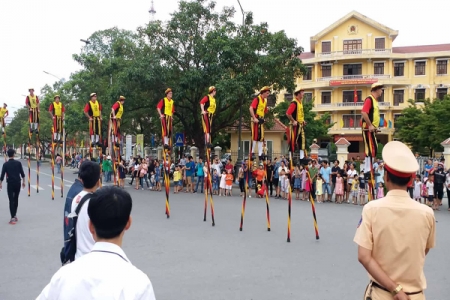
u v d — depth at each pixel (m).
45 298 2.21
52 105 18.92
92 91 36.22
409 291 3.47
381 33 47.28
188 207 17.11
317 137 43.94
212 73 24.00
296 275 7.89
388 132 46.12
